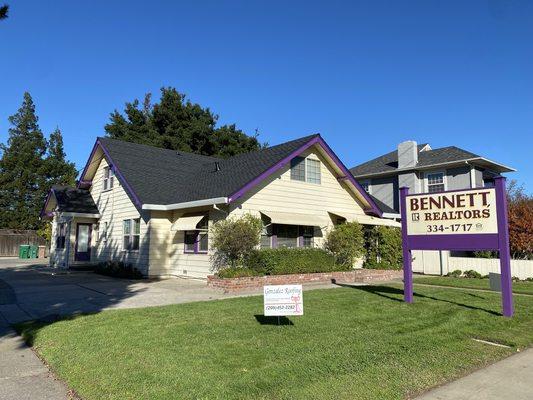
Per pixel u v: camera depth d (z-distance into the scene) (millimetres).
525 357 6590
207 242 16469
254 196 16344
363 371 5531
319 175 18703
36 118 54781
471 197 10281
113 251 20516
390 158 30312
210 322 8289
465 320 8836
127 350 6363
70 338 7137
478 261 20359
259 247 16172
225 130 40125
